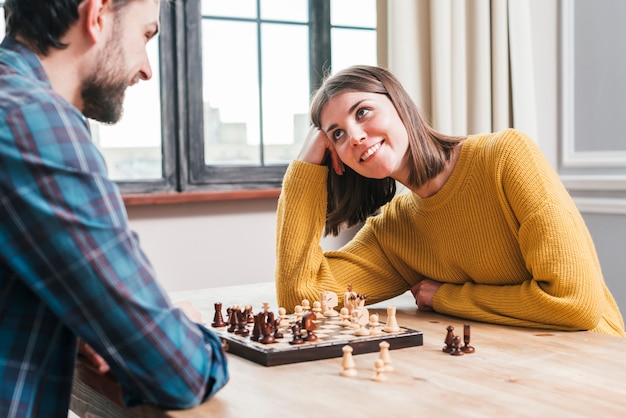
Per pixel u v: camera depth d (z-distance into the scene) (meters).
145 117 2.66
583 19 3.01
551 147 3.12
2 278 1.02
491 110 2.98
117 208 1.01
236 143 2.85
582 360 1.26
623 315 2.95
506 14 2.95
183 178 2.70
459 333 1.50
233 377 1.19
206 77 2.77
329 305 1.62
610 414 0.97
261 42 2.87
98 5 1.10
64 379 1.10
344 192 1.91
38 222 0.96
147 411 1.08
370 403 1.04
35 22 1.10
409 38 2.79
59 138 0.98
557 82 3.10
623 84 2.90
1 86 1.01
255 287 2.14
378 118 1.66
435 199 1.77
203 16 2.75
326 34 2.98
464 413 0.98
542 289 1.54
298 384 1.14
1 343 1.03
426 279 1.85
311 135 1.88
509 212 1.64
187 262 2.68
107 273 0.97
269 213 2.86
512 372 1.19
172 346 1.01
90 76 1.13
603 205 2.96
